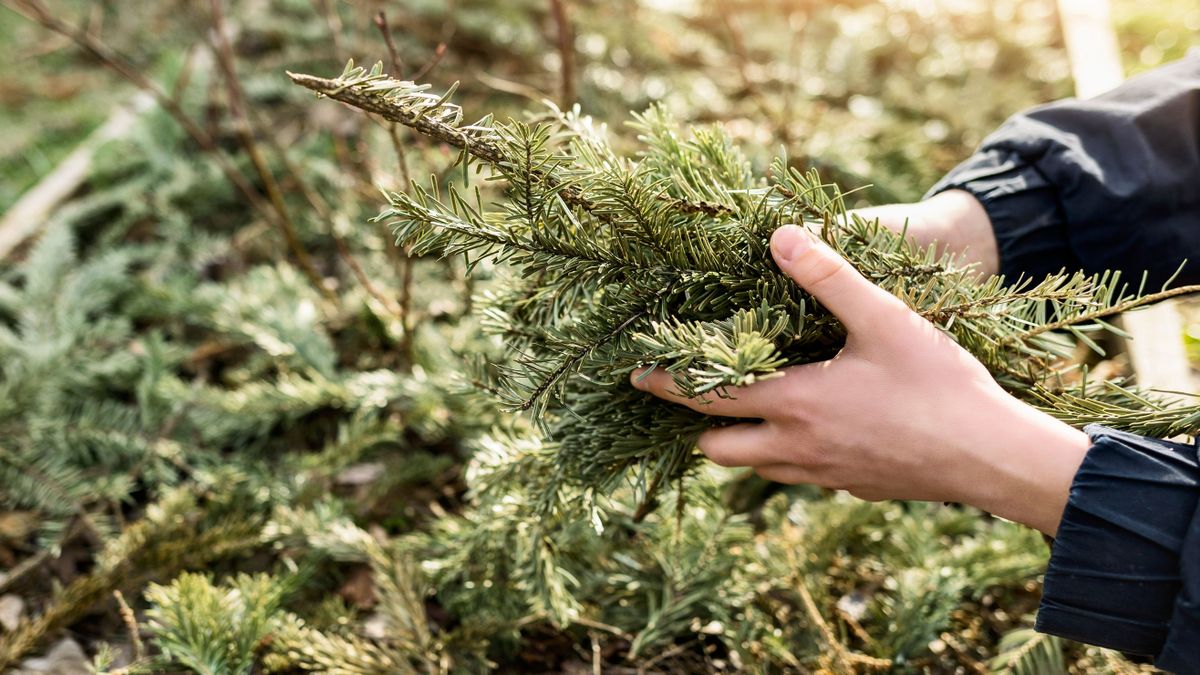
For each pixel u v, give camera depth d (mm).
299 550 1195
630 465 958
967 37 2408
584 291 937
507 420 1164
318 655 1056
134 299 1623
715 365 828
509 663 1122
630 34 2244
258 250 1773
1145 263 1022
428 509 1269
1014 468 865
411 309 1533
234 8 2512
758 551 1160
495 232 873
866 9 2525
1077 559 863
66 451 1295
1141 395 945
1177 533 849
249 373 1461
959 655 1104
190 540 1158
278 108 2189
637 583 1123
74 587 1121
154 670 1079
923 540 1163
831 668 1050
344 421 1415
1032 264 1040
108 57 1516
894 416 870
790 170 913
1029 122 1062
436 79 2062
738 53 1869
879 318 867
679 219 918
